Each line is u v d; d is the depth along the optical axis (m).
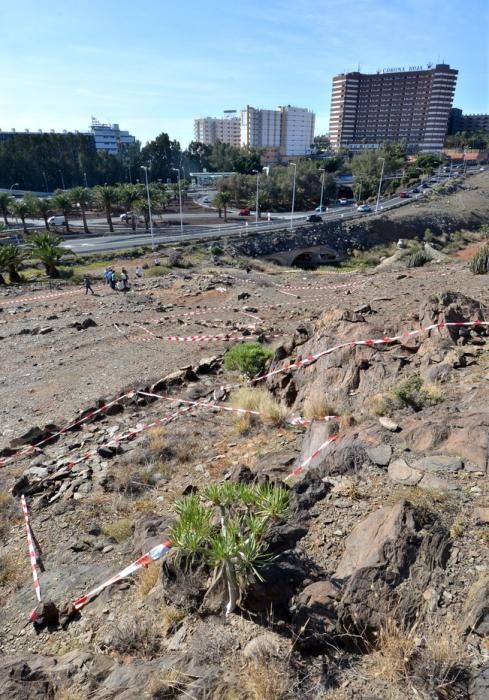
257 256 57.03
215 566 3.81
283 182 102.44
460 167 136.38
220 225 73.00
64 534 6.33
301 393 9.00
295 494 4.84
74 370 14.88
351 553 3.88
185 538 3.84
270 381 10.32
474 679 2.86
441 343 8.25
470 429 5.21
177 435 8.88
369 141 198.00
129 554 5.43
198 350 15.86
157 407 10.88
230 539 3.70
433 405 6.32
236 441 8.26
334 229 67.62
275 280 30.16
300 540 4.20
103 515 6.65
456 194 98.50
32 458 9.21
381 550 3.68
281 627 3.51
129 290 28.52
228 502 4.18
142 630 3.93
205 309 22.02
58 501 7.27
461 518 4.03
